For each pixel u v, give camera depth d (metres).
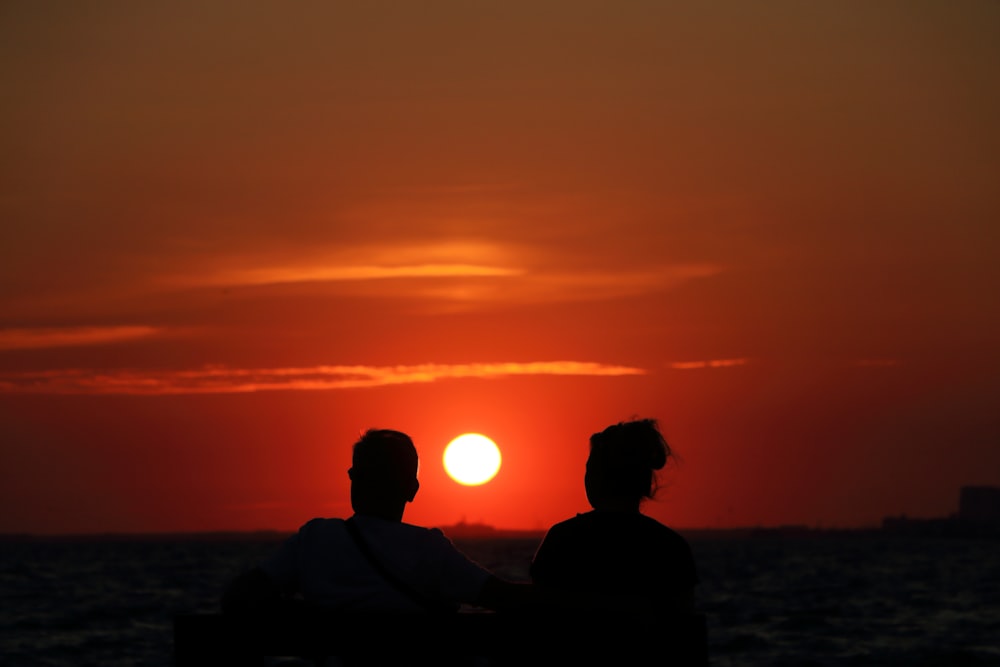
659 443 10.09
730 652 65.00
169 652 61.69
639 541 9.66
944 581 171.88
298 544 9.16
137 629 78.94
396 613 8.56
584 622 8.18
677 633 8.14
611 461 9.93
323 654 8.37
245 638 8.41
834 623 86.31
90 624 83.81
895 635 74.31
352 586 8.86
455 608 9.11
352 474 9.36
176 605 111.19
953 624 83.69
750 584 172.50
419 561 8.92
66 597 129.00
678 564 9.61
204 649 8.41
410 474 9.40
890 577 191.75
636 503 10.04
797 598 127.25
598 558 9.64
